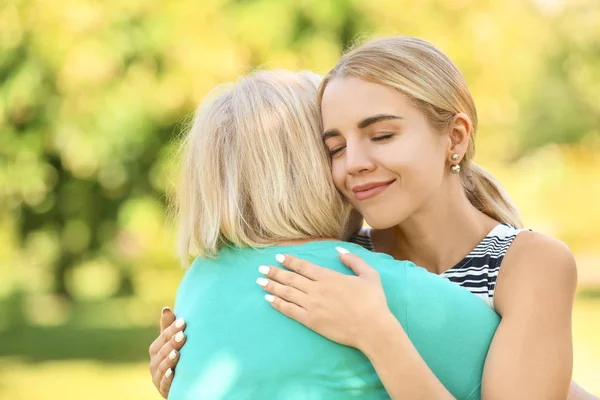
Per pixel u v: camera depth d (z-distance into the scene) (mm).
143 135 11789
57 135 12219
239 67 10695
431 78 2785
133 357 14148
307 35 10898
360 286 2453
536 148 31234
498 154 15117
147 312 18641
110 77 11172
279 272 2539
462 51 11375
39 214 14492
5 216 14289
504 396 2479
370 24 11000
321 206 2666
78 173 12852
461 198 2988
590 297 19219
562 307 2697
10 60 12000
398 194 2752
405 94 2738
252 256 2619
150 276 15562
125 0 11109
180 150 3002
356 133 2719
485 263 2863
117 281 16375
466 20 11477
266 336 2484
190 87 10844
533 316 2662
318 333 2453
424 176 2768
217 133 2723
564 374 2615
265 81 2830
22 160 12758
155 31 11039
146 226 12914
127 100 11273
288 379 2438
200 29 10906
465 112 2908
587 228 27047
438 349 2482
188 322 2674
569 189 26984
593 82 29578
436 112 2805
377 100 2711
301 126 2725
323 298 2457
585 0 28484
